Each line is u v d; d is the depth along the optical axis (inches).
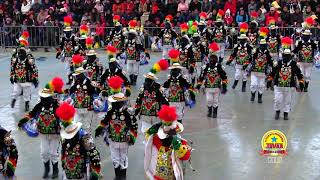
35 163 460.8
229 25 1024.2
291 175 429.1
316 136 529.7
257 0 1048.2
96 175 348.5
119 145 412.2
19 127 426.0
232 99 692.1
